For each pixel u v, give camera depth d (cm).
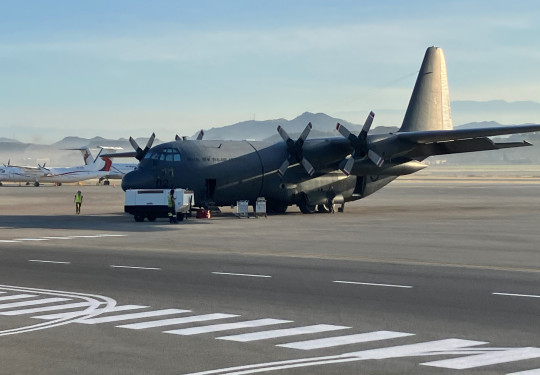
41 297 1639
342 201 5112
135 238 3139
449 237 3234
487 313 1456
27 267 2162
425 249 2720
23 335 1260
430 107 5338
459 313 1455
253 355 1119
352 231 3538
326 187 5031
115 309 1495
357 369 1039
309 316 1422
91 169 12444
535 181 15912
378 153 4578
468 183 14275
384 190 10281
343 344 1188
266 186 4803
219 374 1014
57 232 3447
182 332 1280
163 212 4094
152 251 2619
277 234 3362
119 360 1091
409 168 4831
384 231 3544
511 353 1129
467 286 1814
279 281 1891
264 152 4806
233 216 4703
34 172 12000
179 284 1836
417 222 4188
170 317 1412
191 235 3297
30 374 1020
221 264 2245
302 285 1822
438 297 1647
